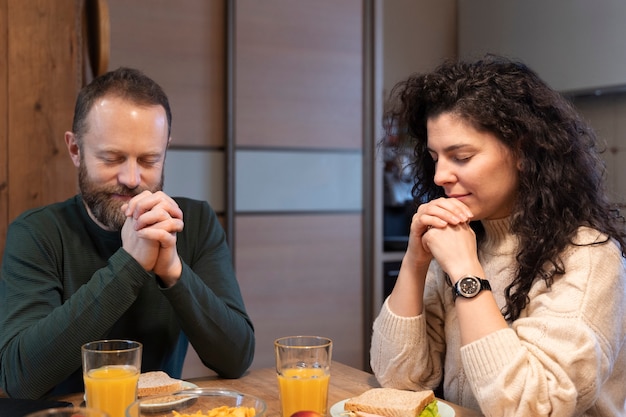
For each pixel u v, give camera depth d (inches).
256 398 40.2
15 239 62.2
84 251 63.4
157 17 123.2
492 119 52.1
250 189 132.0
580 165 54.4
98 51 93.5
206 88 128.0
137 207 54.2
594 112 159.2
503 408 46.5
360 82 143.6
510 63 56.4
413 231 56.6
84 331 53.0
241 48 130.0
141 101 59.1
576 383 47.0
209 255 68.5
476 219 55.1
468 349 48.5
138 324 63.5
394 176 157.6
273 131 133.9
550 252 51.5
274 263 134.6
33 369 53.2
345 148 142.1
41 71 89.0
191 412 41.2
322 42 138.7
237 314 63.6
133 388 44.1
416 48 180.2
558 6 156.9
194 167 127.0
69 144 63.7
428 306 61.0
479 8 177.3
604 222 53.3
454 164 54.0
